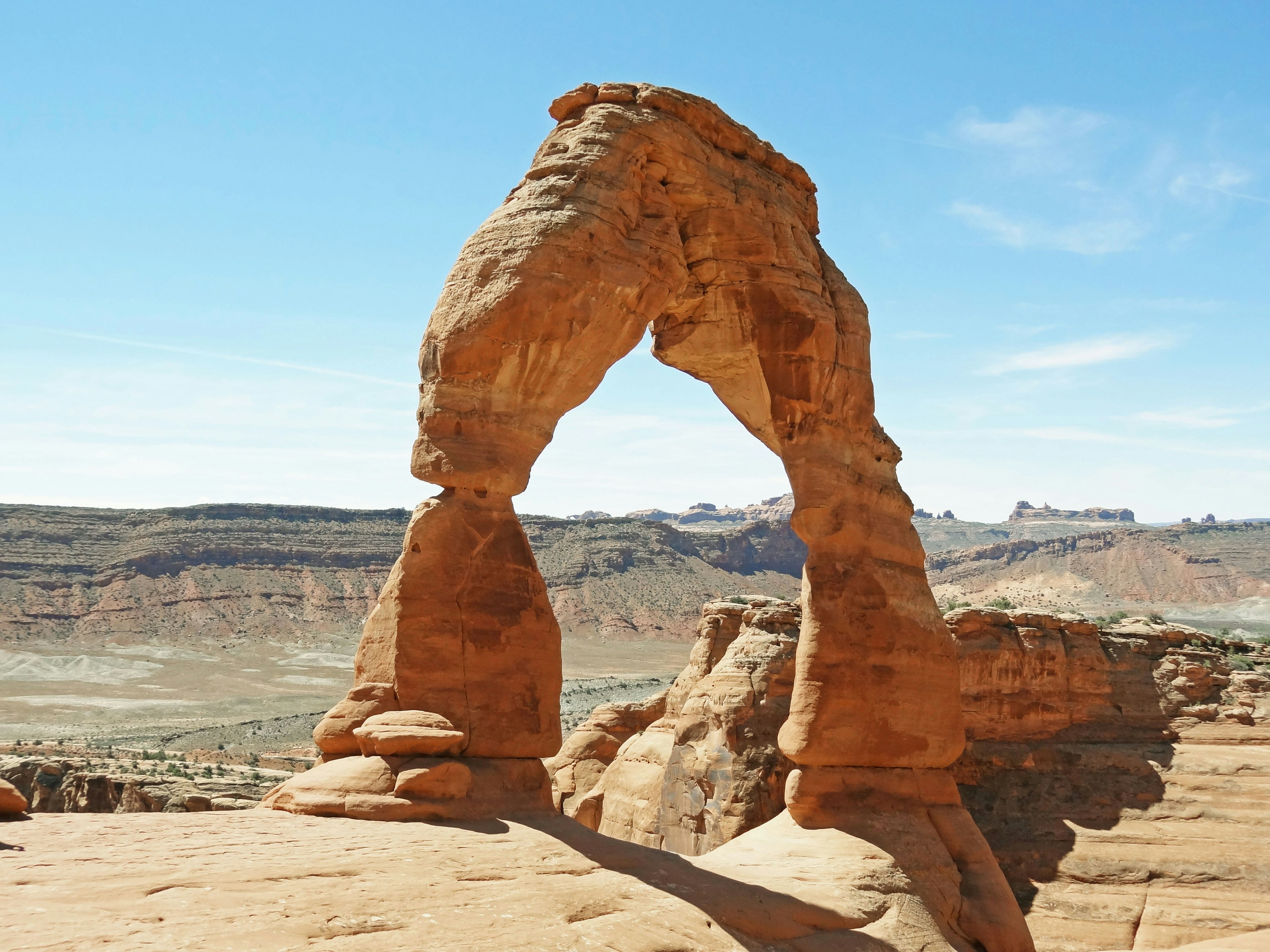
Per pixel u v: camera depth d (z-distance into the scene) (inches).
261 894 404.2
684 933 480.7
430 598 584.1
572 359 629.9
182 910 377.7
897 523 776.9
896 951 577.0
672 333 767.7
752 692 1008.2
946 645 762.8
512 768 585.6
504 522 617.0
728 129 753.6
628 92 703.7
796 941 534.0
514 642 601.9
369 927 399.9
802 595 743.1
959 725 754.8
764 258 744.3
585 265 627.8
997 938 660.7
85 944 340.8
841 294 793.6
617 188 659.4
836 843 664.4
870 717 709.3
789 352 738.8
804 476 737.6
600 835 567.8
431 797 533.0
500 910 439.8
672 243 687.1
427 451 609.6
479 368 610.9
